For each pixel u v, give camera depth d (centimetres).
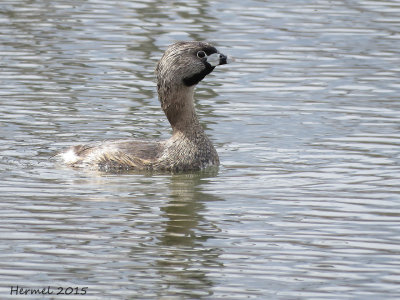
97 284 1152
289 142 1767
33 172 1598
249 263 1217
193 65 1644
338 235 1312
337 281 1166
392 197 1469
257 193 1495
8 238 1288
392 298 1120
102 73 2167
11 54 2283
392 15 2598
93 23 2534
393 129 1830
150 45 2359
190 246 1271
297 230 1331
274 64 2244
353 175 1580
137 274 1181
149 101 2005
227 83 2130
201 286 1152
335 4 2702
